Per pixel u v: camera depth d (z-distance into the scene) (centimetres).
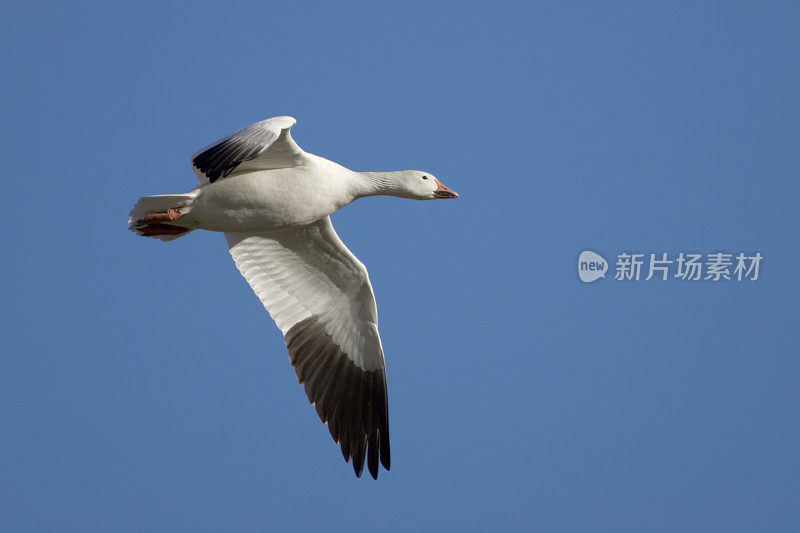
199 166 1208
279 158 1305
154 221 1305
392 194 1464
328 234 1434
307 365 1498
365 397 1516
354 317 1509
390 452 1509
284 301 1496
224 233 1491
